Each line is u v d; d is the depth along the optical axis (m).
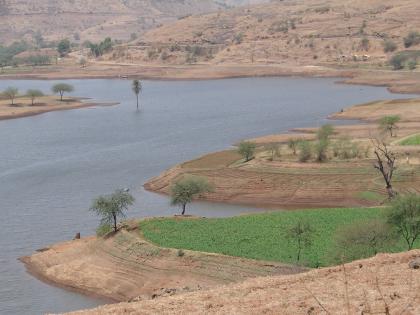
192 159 139.38
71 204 109.44
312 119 192.00
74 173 133.25
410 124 164.88
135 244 76.75
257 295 37.12
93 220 99.44
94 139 172.12
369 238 64.94
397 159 121.12
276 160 128.00
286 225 81.12
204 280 67.69
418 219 65.44
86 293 71.44
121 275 72.81
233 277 66.56
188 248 74.00
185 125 190.75
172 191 102.06
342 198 108.94
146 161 143.00
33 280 75.44
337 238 68.00
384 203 100.25
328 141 131.50
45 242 89.31
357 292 35.28
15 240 90.31
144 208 108.06
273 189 114.44
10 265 80.44
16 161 146.25
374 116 186.00
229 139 164.62
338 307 32.78
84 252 79.81
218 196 114.56
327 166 121.00
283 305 34.47
